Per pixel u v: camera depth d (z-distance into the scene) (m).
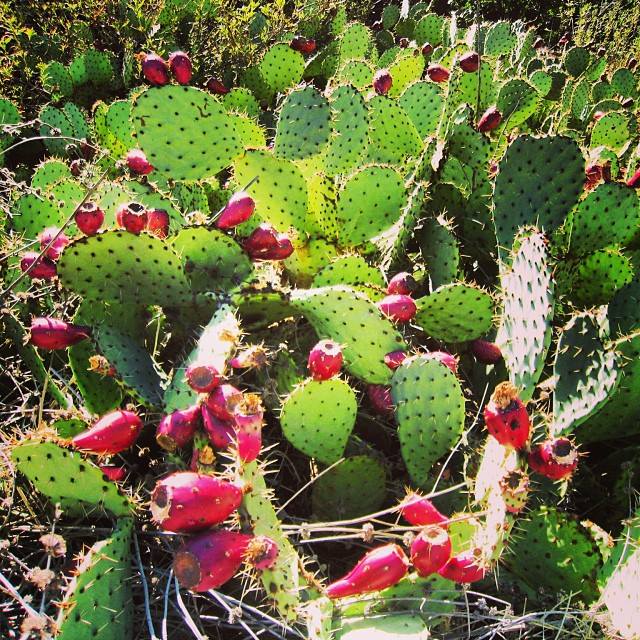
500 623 0.71
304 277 1.13
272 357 0.92
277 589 0.62
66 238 0.97
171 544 0.77
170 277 0.89
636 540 0.72
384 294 1.00
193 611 0.74
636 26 4.09
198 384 0.72
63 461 0.70
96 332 0.85
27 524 0.80
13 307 0.99
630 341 0.84
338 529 0.73
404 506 0.73
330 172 1.23
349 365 0.91
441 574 0.69
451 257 1.08
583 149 1.57
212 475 0.70
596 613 0.70
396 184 1.09
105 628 0.66
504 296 0.94
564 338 0.84
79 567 0.64
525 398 0.85
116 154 1.44
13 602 0.71
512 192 1.03
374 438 0.96
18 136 1.50
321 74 2.41
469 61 1.28
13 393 1.00
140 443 0.92
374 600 0.69
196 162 1.00
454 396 0.80
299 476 0.92
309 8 2.76
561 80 2.38
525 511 0.74
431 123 1.50
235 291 0.91
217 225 0.97
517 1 4.78
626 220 1.06
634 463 0.89
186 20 2.26
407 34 3.12
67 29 2.04
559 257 1.09
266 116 1.81
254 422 0.65
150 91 0.94
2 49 1.77
